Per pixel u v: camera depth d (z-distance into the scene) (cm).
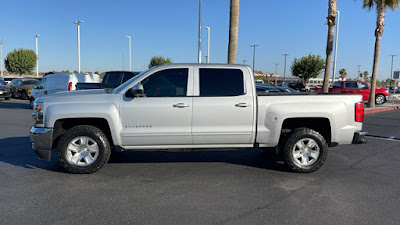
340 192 459
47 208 393
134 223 355
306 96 540
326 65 1662
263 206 405
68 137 513
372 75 2002
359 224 357
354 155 696
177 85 530
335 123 538
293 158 542
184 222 359
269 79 7531
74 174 529
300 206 407
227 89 532
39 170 550
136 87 499
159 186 478
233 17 1166
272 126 531
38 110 520
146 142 525
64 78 1488
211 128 526
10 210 386
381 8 1873
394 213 388
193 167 584
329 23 1606
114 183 489
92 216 371
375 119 1448
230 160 639
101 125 553
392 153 718
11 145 753
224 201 421
